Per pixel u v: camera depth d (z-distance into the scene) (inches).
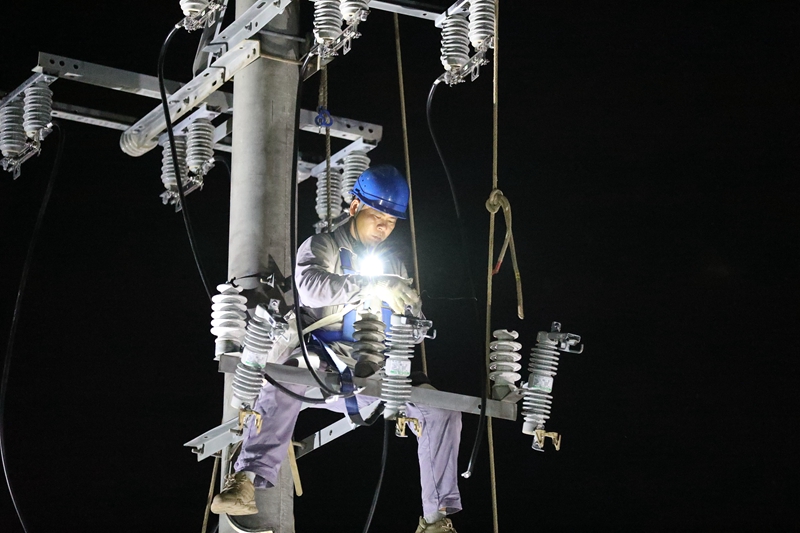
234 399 496.1
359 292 509.0
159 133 693.9
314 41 595.8
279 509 561.9
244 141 588.4
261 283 561.3
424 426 534.9
